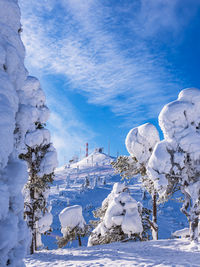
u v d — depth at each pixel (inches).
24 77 198.5
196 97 605.0
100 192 3848.4
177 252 514.3
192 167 581.9
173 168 587.8
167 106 610.2
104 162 7593.5
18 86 192.1
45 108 756.0
